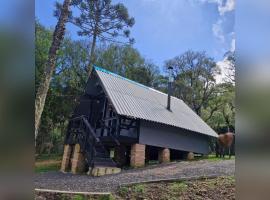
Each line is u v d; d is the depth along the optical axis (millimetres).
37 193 5105
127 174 8656
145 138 11875
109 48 23547
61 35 6441
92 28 20531
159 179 6707
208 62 23250
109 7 20297
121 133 12219
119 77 14641
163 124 12445
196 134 15023
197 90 23828
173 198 5242
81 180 8000
